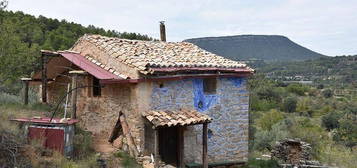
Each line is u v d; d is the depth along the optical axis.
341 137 40.84
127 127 10.73
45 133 9.34
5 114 11.03
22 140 8.97
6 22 15.80
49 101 14.54
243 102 13.32
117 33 41.62
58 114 12.70
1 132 8.74
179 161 11.54
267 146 26.50
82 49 12.84
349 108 57.12
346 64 116.06
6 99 14.80
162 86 10.98
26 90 14.05
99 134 11.73
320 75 107.69
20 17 33.78
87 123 12.16
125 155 10.16
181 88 11.52
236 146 13.08
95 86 11.28
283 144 18.45
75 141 10.14
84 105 12.30
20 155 8.49
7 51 15.47
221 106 12.64
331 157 24.73
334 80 98.81
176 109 11.35
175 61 11.44
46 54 11.67
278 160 17.75
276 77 105.06
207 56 13.43
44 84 12.29
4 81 16.16
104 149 10.66
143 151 10.53
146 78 10.37
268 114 41.91
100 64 11.62
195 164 11.52
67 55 11.74
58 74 13.62
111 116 11.39
